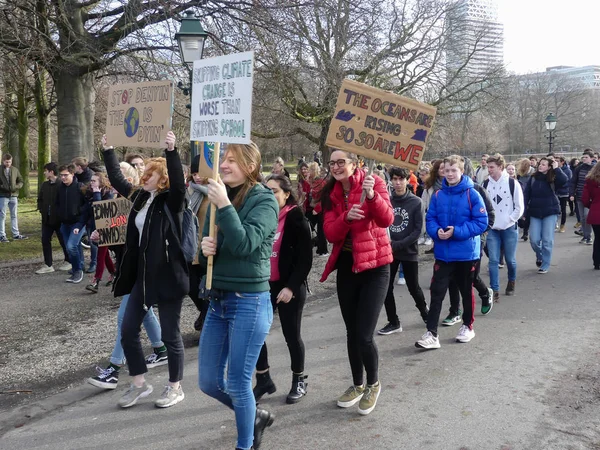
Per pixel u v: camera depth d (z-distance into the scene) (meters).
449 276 5.45
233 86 3.19
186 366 5.02
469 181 5.41
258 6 12.54
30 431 3.86
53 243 12.60
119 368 4.56
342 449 3.53
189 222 4.16
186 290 4.11
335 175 3.99
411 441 3.61
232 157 3.17
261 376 4.21
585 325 6.03
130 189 4.54
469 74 24.98
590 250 10.95
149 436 3.75
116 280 4.10
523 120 58.19
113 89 4.56
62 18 11.99
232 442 3.64
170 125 4.21
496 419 3.89
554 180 8.63
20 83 14.20
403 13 20.34
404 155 4.12
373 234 3.94
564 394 4.28
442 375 4.71
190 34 8.34
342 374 4.79
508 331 5.88
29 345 5.71
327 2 13.76
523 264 9.63
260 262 3.18
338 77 16.34
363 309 3.95
